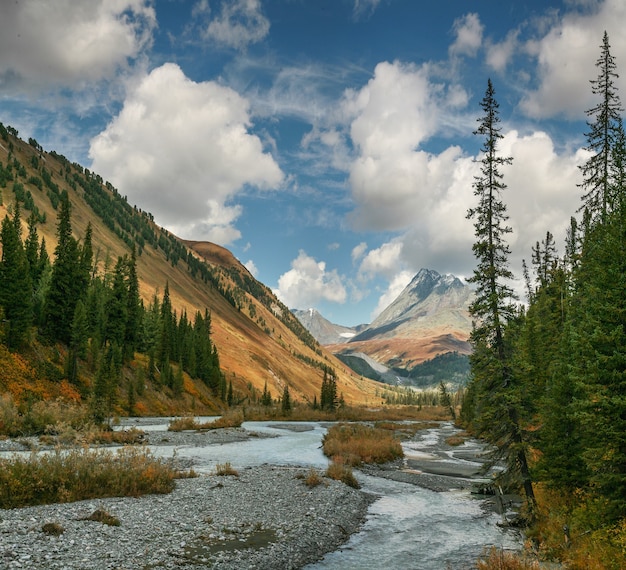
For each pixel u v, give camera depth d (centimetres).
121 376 7500
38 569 1029
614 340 1526
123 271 8800
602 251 1719
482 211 2138
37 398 4675
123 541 1298
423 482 3014
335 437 4556
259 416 9819
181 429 5281
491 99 2205
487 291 2103
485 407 2084
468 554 1574
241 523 1636
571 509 1878
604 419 1473
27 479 1644
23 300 5475
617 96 2652
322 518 1856
